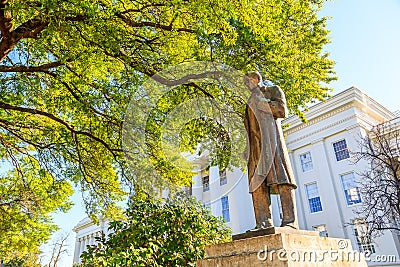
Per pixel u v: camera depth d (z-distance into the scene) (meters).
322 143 23.94
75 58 6.21
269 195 3.82
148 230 5.59
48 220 12.72
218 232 6.22
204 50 6.95
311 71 7.54
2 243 11.96
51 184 10.49
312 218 23.06
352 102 22.84
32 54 8.30
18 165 10.48
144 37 7.27
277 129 3.95
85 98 7.90
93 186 9.87
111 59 7.07
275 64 7.06
